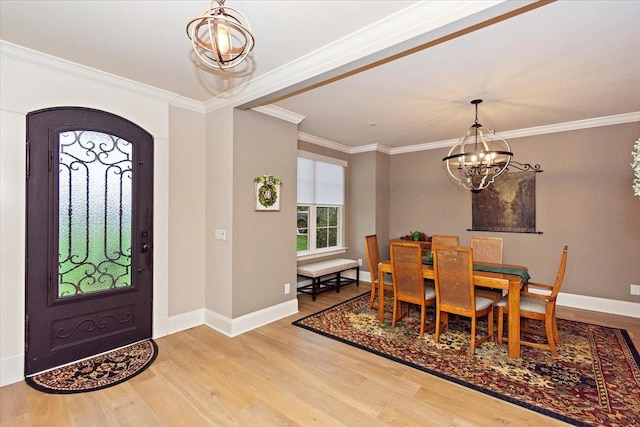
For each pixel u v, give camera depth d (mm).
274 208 3662
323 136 5031
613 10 1863
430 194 5543
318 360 2738
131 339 3020
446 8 1786
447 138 5129
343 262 5293
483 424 1935
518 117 4000
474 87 3033
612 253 4023
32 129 2441
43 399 2156
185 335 3258
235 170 3277
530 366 2631
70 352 2650
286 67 2602
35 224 2471
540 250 4500
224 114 3346
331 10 1892
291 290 3943
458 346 3020
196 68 2648
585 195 4184
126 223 2975
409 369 2592
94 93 2746
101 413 2021
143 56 2449
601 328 3473
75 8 1854
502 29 2061
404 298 3416
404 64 2566
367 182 5738
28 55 2365
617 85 2963
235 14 1915
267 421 1962
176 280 3350
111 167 2871
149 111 3107
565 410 2062
